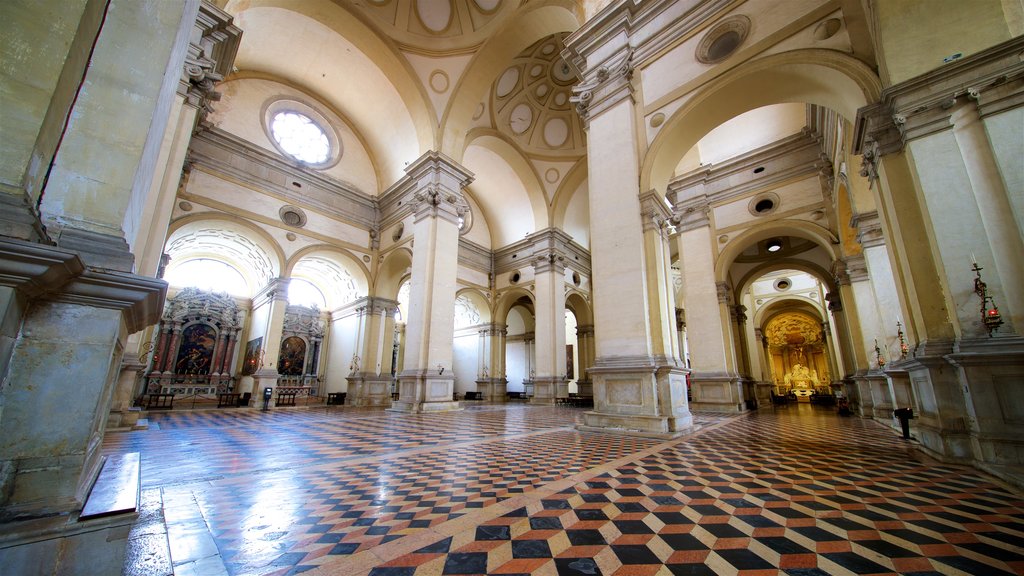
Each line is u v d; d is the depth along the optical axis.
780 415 11.01
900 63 4.99
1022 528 2.38
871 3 5.40
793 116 12.55
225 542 2.09
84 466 1.58
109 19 1.92
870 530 2.34
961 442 4.30
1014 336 3.98
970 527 2.39
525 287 19.67
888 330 8.13
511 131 17.69
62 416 1.52
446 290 12.28
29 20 1.53
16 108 1.44
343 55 13.88
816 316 24.91
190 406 14.32
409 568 1.83
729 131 13.70
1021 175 4.21
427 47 13.25
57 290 1.54
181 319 16.03
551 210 18.91
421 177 13.45
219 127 12.95
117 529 1.58
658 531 2.31
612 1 8.58
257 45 13.28
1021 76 4.32
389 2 12.48
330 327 19.27
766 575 1.78
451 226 12.92
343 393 16.23
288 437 6.21
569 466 4.10
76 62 1.68
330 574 1.75
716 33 7.34
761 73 6.68
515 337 25.34
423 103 13.45
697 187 12.88
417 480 3.51
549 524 2.42
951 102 4.59
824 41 6.10
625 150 7.90
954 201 4.51
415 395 11.14
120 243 1.71
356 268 15.91
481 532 2.29
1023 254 4.09
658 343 6.90
